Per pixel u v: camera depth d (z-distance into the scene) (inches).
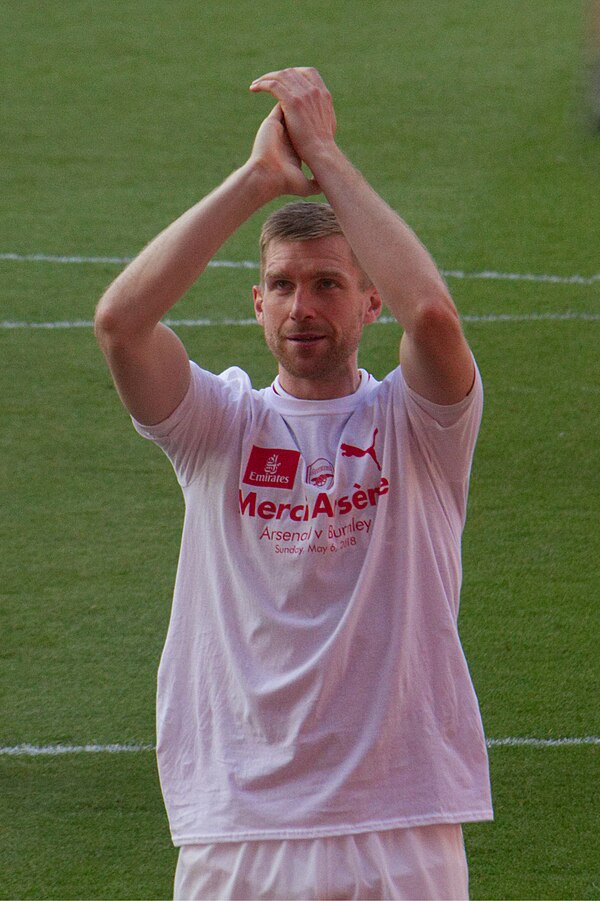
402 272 337.7
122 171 1505.9
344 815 336.5
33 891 530.0
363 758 336.8
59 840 561.3
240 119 1658.5
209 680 354.3
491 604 756.0
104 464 932.0
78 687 678.5
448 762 344.2
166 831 567.2
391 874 335.9
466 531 839.7
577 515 856.3
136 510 873.5
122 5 2054.6
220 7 2044.8
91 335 1130.7
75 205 1411.2
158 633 730.8
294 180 354.9
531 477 904.9
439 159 1534.2
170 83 1771.7
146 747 626.8
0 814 577.3
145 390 349.7
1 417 994.7
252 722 343.6
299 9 2036.2
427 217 1373.0
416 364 345.1
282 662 343.6
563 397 1016.2
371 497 349.7
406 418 357.1
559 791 590.2
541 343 1104.2
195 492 364.2
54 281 1232.8
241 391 369.4
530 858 547.2
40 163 1525.6
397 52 1870.1
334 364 360.5
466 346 344.2
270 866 339.0
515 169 1497.3
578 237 1320.1
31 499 884.0
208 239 342.3
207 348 1104.8
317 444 356.8
